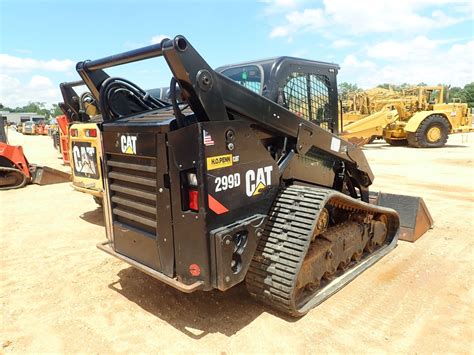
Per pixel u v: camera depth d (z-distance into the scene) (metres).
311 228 2.99
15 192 8.16
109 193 3.36
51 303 3.45
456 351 2.73
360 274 3.95
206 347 2.77
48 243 5.02
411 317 3.16
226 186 2.74
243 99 2.85
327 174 4.14
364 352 2.71
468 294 3.54
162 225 2.88
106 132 3.23
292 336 2.89
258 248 3.12
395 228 4.71
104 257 4.52
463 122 17.19
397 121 16.58
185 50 2.44
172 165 2.71
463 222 5.68
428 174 9.80
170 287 3.70
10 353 2.75
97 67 3.34
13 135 38.16
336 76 4.32
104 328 3.04
